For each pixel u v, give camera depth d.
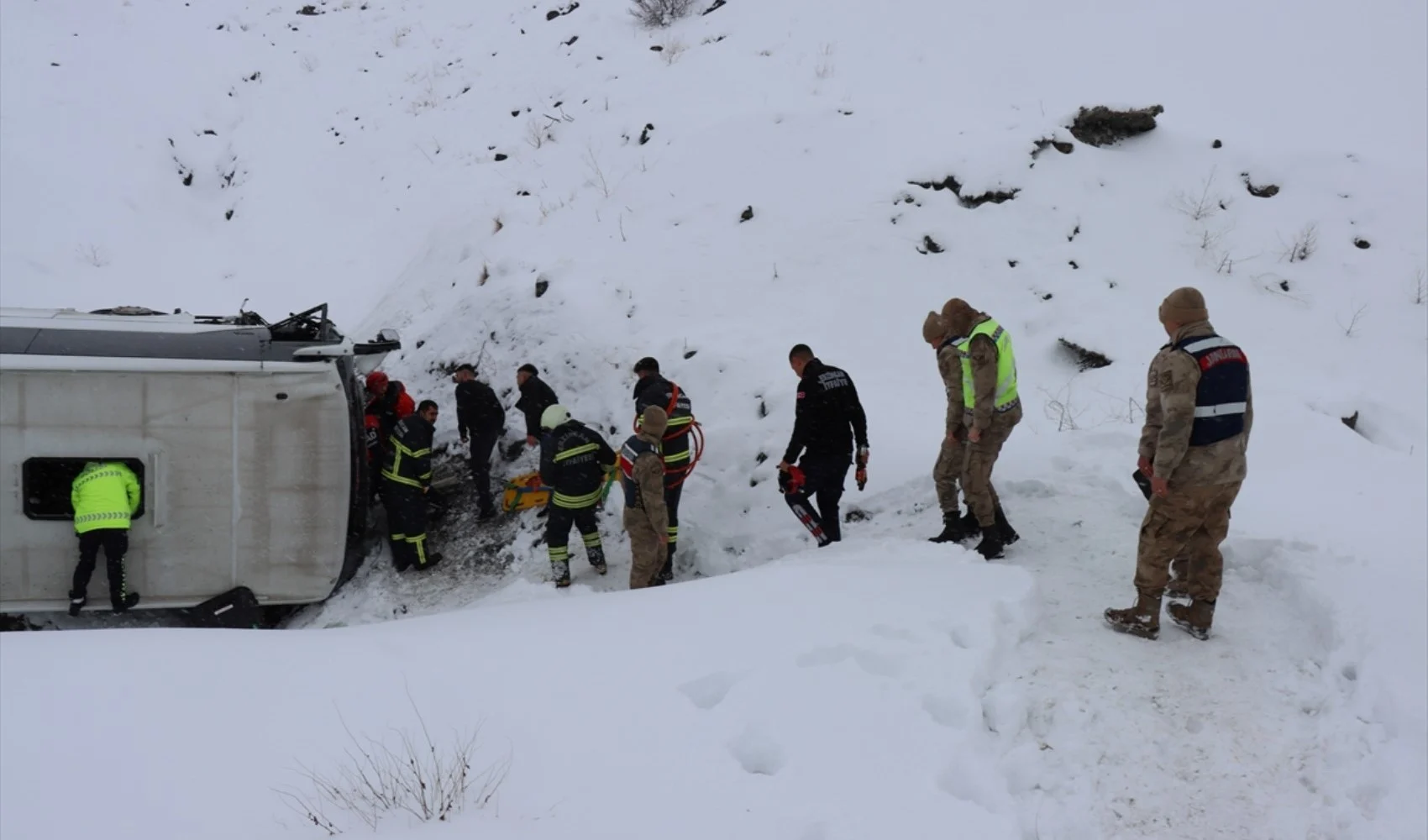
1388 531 6.77
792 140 13.04
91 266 15.96
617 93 16.20
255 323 10.43
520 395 10.65
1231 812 4.27
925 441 9.16
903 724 4.53
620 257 12.16
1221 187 12.23
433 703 4.87
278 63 20.70
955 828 3.90
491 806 4.05
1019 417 6.71
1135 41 15.55
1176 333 5.31
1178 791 4.39
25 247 15.78
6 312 9.62
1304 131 13.62
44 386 7.84
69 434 7.90
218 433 8.19
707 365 10.38
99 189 17.09
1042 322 10.80
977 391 6.46
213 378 8.14
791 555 7.62
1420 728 4.49
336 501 8.48
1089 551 6.74
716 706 4.74
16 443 7.82
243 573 8.32
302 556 8.43
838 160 12.70
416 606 8.84
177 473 8.12
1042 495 7.70
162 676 5.14
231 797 4.18
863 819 3.95
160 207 17.41
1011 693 4.86
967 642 5.24
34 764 4.40
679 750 4.40
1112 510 7.27
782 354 10.38
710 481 9.38
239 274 16.39
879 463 8.89
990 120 13.14
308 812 4.04
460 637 5.71
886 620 5.48
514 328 11.60
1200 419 5.18
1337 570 5.98
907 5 16.88
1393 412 9.34
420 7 22.28
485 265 13.00
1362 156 12.41
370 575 9.34
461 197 15.55
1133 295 10.94
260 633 5.97
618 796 4.11
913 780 4.18
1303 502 7.39
